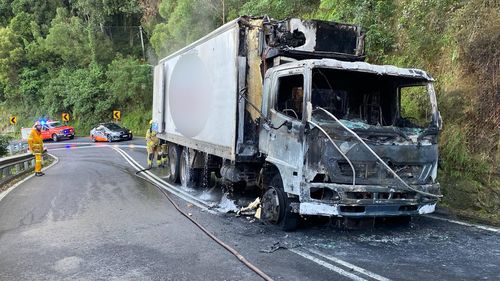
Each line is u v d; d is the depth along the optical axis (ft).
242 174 26.78
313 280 15.60
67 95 147.64
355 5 44.68
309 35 24.40
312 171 19.48
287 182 21.11
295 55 24.16
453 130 28.32
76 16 166.91
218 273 16.80
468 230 22.00
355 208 19.29
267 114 23.50
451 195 26.84
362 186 19.06
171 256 18.98
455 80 30.58
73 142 115.14
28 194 35.81
